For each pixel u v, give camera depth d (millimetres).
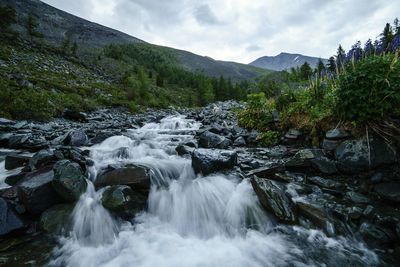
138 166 5883
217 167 6031
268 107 10047
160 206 5273
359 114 5164
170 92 77625
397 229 3814
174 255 4113
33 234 4398
